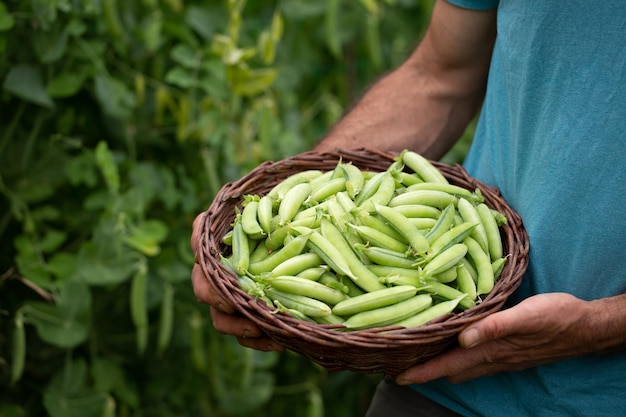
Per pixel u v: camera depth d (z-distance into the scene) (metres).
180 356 2.47
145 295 2.20
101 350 2.33
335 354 1.29
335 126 1.76
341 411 2.91
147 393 2.45
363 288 1.34
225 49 2.28
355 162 1.64
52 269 2.08
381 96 1.73
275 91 2.80
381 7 3.07
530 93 1.39
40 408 2.26
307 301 1.31
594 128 1.31
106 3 2.12
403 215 1.42
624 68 1.27
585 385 1.41
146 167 2.34
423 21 3.21
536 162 1.40
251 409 2.54
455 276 1.36
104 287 2.29
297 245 1.37
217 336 2.42
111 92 2.15
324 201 1.49
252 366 2.43
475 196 1.51
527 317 1.24
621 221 1.31
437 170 1.57
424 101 1.71
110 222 2.11
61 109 2.24
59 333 2.02
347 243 1.39
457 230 1.39
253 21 2.77
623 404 1.40
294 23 2.90
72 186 2.32
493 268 1.40
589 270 1.37
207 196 2.48
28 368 2.20
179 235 2.44
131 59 2.34
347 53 3.11
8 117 2.13
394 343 1.22
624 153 1.29
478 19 1.60
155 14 2.28
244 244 1.40
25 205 2.09
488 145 1.58
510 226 1.46
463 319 1.25
